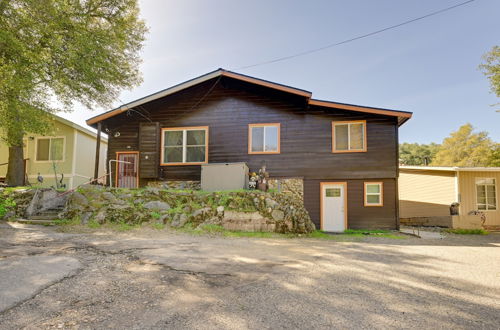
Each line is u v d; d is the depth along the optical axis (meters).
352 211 12.77
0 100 10.76
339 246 8.00
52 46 11.14
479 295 4.19
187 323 3.08
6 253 5.58
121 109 13.81
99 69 12.86
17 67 10.49
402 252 7.32
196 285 4.31
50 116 13.93
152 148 13.91
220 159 13.89
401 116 12.54
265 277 4.79
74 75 12.62
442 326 3.16
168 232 9.02
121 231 8.84
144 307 3.48
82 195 10.49
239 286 4.31
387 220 12.55
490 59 18.14
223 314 3.33
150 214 10.03
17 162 14.58
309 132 13.44
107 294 3.85
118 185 14.40
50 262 5.06
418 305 3.76
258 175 12.70
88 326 2.96
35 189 11.09
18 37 10.58
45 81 11.73
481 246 8.80
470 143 40.66
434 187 16.69
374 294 4.12
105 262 5.32
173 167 14.14
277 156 13.52
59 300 3.59
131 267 5.09
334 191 13.02
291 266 5.55
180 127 14.38
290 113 13.67
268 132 13.74
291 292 4.11
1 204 10.47
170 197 10.71
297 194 13.15
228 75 13.30
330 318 3.29
